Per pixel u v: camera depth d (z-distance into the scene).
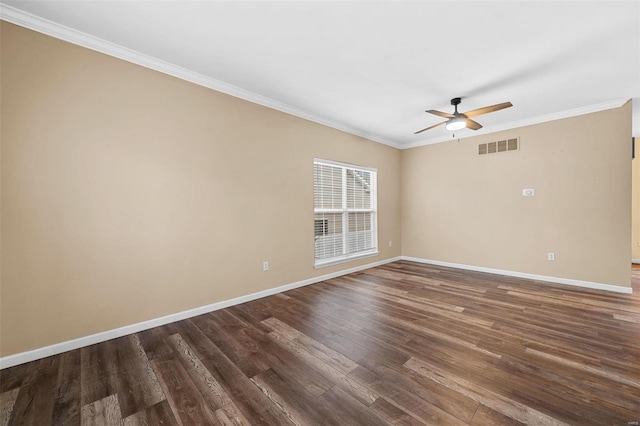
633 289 3.80
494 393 1.70
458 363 2.04
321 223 4.52
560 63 2.73
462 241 5.20
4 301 2.02
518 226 4.54
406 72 2.92
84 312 2.34
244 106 3.40
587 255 3.95
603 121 3.81
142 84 2.62
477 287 3.97
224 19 2.10
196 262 3.00
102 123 2.41
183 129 2.89
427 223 5.71
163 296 2.77
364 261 5.20
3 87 2.00
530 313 2.98
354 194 5.14
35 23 2.09
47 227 2.17
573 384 1.77
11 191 2.04
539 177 4.33
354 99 3.64
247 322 2.81
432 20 2.11
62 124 2.22
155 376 1.91
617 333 2.48
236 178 3.33
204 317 2.95
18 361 2.05
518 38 2.33
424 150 5.73
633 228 5.56
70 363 2.07
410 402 1.63
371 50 2.52
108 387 1.80
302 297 3.59
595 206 3.88
